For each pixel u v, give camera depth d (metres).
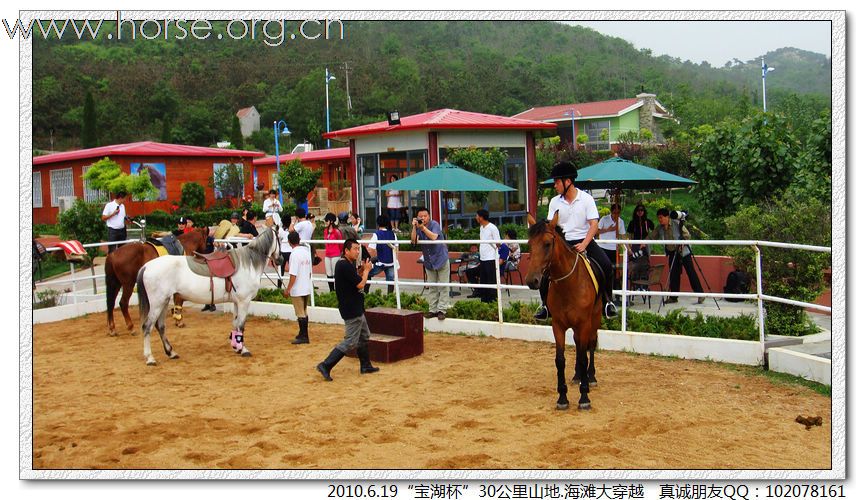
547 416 7.45
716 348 9.43
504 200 23.23
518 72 79.06
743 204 16.19
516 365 9.73
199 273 10.73
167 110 61.34
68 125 55.00
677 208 26.95
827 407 7.44
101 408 8.39
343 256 9.50
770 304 10.28
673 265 13.61
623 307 10.28
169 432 7.39
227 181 36.53
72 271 15.48
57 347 12.04
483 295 13.77
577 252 7.68
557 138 42.66
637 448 6.50
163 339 10.90
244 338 12.41
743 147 15.88
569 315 7.54
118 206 17.41
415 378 9.26
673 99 56.97
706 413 7.38
